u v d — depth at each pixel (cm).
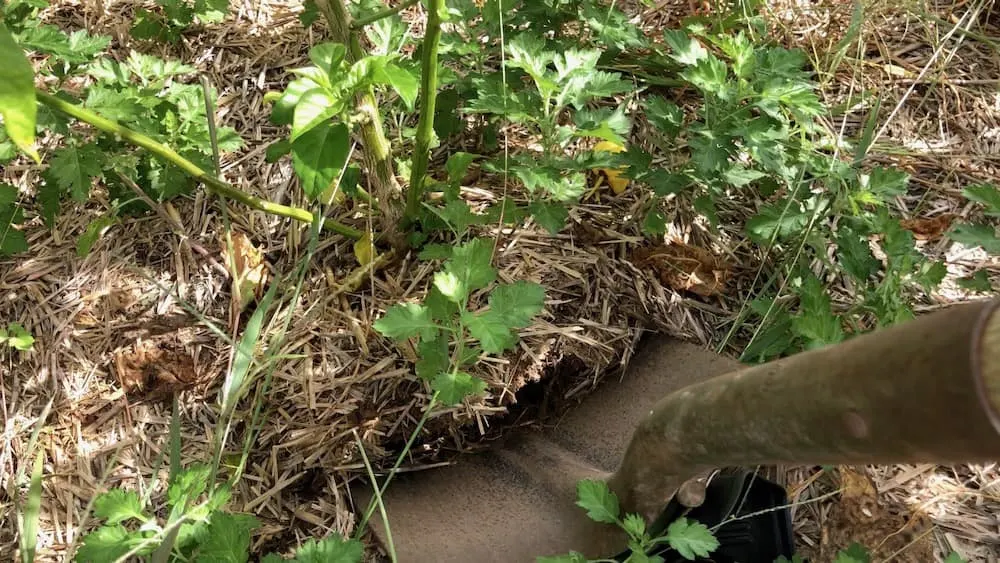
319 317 214
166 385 208
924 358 72
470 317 173
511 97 201
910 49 285
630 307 224
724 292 231
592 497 155
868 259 204
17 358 210
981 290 210
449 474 205
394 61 193
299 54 267
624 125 205
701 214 238
